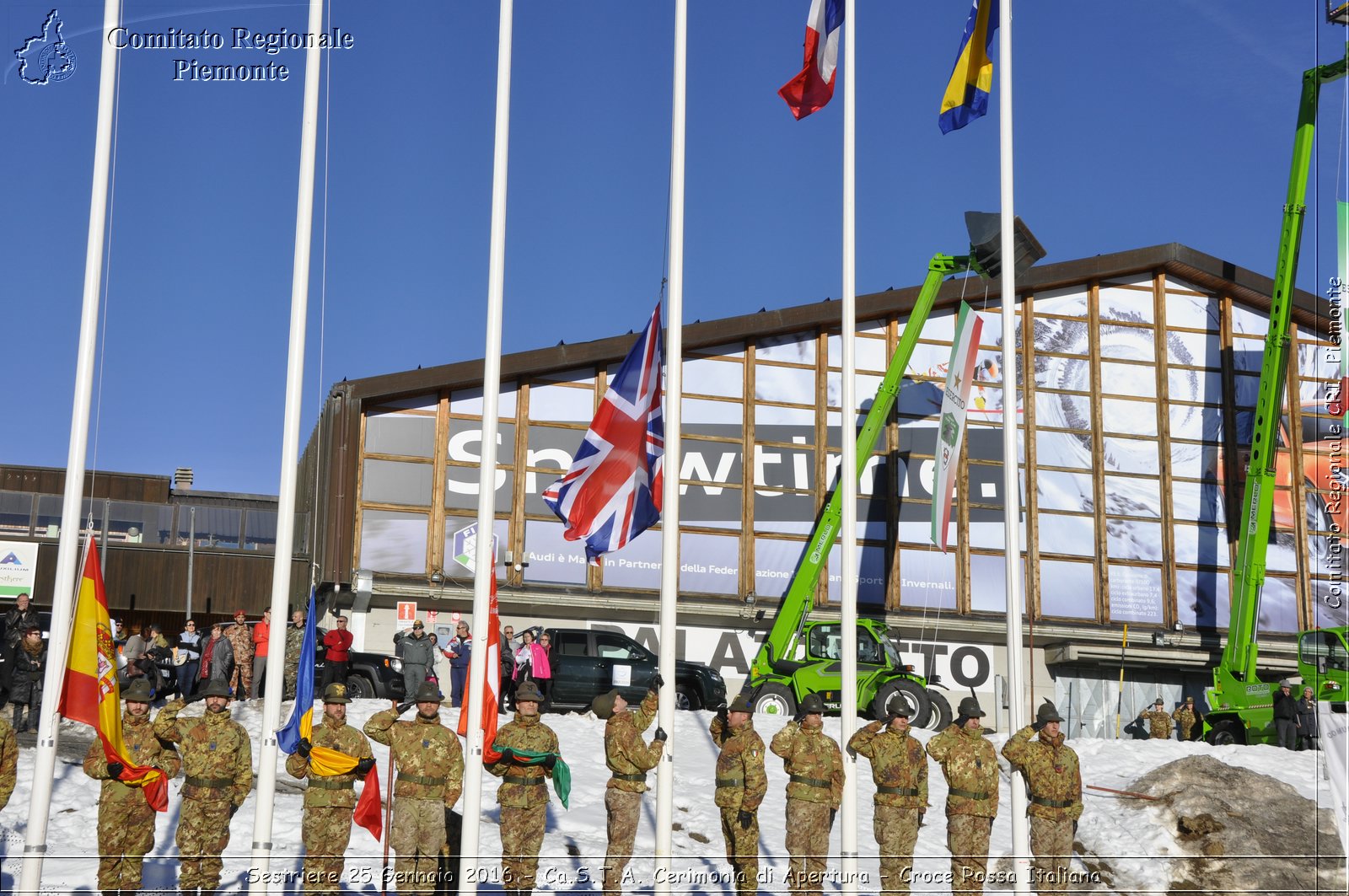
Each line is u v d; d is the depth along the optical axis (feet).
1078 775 47.06
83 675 40.70
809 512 113.60
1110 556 117.70
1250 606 103.71
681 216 47.85
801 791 44.24
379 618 105.91
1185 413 121.90
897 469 115.75
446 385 108.47
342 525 104.88
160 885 45.73
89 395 42.09
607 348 110.73
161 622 129.08
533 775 43.29
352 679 82.48
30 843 39.42
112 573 126.21
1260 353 124.57
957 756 45.42
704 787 65.41
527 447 110.11
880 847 45.03
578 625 109.81
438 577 106.52
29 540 124.57
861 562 113.91
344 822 41.73
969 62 54.03
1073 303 121.80
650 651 101.19
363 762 42.06
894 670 89.76
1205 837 56.70
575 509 50.19
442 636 105.91
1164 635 116.06
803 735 44.88
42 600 123.44
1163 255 121.29
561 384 111.34
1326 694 86.74
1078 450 119.24
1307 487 122.42
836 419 115.55
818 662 90.53
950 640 114.73
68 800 57.41
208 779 41.27
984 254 97.91
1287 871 54.75
